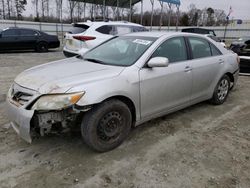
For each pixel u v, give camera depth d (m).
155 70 3.61
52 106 2.75
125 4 29.66
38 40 14.24
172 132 3.89
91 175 2.80
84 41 8.04
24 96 2.96
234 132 3.97
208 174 2.88
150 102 3.61
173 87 3.90
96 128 3.06
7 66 9.12
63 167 2.93
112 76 3.18
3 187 2.58
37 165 2.95
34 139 3.50
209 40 4.89
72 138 3.58
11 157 3.09
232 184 2.72
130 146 3.43
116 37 4.49
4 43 13.16
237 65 5.46
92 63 3.69
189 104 4.41
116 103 3.16
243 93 6.25
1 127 3.85
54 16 48.06
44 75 3.17
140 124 3.76
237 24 46.88
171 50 3.99
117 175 2.82
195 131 3.96
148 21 46.94
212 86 4.84
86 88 2.91
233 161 3.15
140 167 2.97
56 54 13.81
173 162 3.09
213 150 3.40
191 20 56.94
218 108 5.04
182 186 2.67
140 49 3.75
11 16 52.69
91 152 3.25
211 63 4.65
